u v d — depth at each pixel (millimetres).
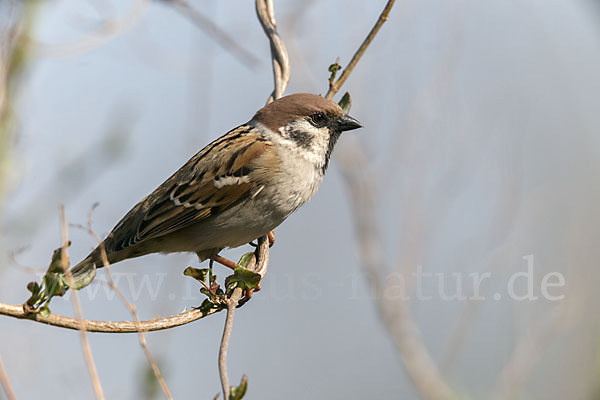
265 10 9312
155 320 6680
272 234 9359
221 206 8945
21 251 8500
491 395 10852
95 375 5457
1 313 6105
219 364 6035
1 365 5434
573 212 11391
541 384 11742
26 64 8672
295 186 8969
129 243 8914
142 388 7797
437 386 10992
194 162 9180
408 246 11133
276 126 9039
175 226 8977
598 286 11180
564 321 10680
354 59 9000
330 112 9000
